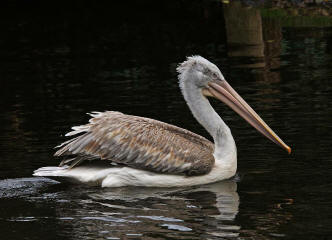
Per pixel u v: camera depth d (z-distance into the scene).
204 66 12.75
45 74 22.84
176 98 18.09
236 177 11.91
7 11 38.75
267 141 13.86
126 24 32.94
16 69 23.97
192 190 11.51
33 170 12.37
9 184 11.65
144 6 37.47
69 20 35.06
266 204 10.27
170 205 10.48
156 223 9.57
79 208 10.39
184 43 27.38
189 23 31.84
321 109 15.89
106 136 11.92
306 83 18.91
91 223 9.62
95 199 10.91
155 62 23.91
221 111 16.78
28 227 9.51
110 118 12.12
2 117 17.02
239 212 9.95
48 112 17.30
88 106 17.73
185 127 15.20
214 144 12.75
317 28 27.16
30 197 10.98
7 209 10.36
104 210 10.26
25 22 35.12
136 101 17.95
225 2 32.22
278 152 13.09
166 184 11.86
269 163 12.47
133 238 8.99
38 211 10.23
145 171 12.00
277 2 31.03
